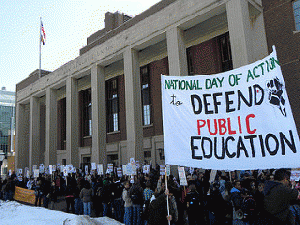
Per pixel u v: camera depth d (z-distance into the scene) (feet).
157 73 84.69
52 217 14.82
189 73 75.92
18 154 119.03
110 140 98.78
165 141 15.28
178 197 24.34
